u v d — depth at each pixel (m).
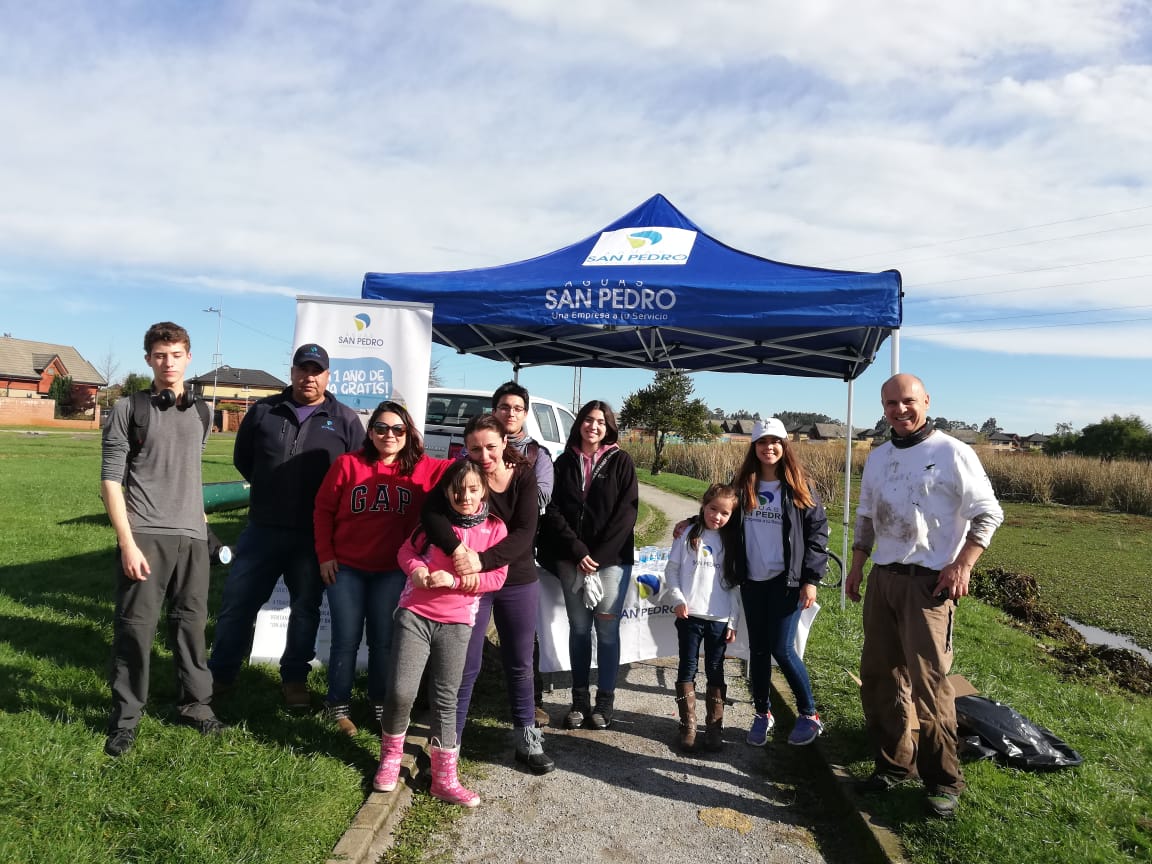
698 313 5.34
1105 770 4.04
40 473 17.64
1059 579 12.15
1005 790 3.60
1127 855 3.14
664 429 28.53
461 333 7.38
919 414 3.55
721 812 3.62
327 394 4.29
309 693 4.39
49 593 6.43
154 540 3.41
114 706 3.44
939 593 3.44
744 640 5.16
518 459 3.74
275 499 4.08
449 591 3.40
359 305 5.14
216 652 4.14
